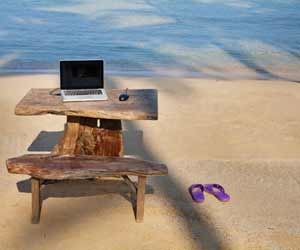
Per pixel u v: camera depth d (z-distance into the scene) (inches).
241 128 226.7
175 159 186.2
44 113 133.2
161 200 151.7
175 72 361.4
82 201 148.3
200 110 252.4
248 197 156.6
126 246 127.2
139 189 135.1
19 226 134.6
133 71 359.3
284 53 447.8
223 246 129.0
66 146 144.6
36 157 135.3
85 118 145.6
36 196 133.7
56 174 124.5
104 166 130.3
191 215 143.5
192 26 575.2
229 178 170.7
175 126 225.8
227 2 805.9
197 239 131.6
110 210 143.8
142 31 529.7
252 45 480.1
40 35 492.7
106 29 534.0
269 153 196.9
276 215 145.9
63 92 144.7
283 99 279.6
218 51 446.9
